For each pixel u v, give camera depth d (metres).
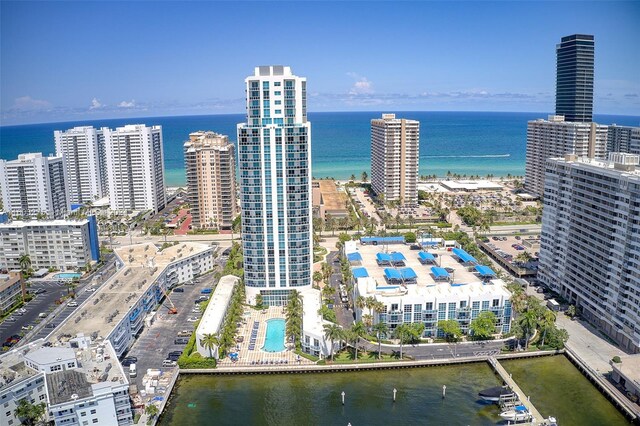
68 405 160.50
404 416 182.12
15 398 169.62
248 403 191.00
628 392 188.88
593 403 189.12
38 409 168.62
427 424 177.50
